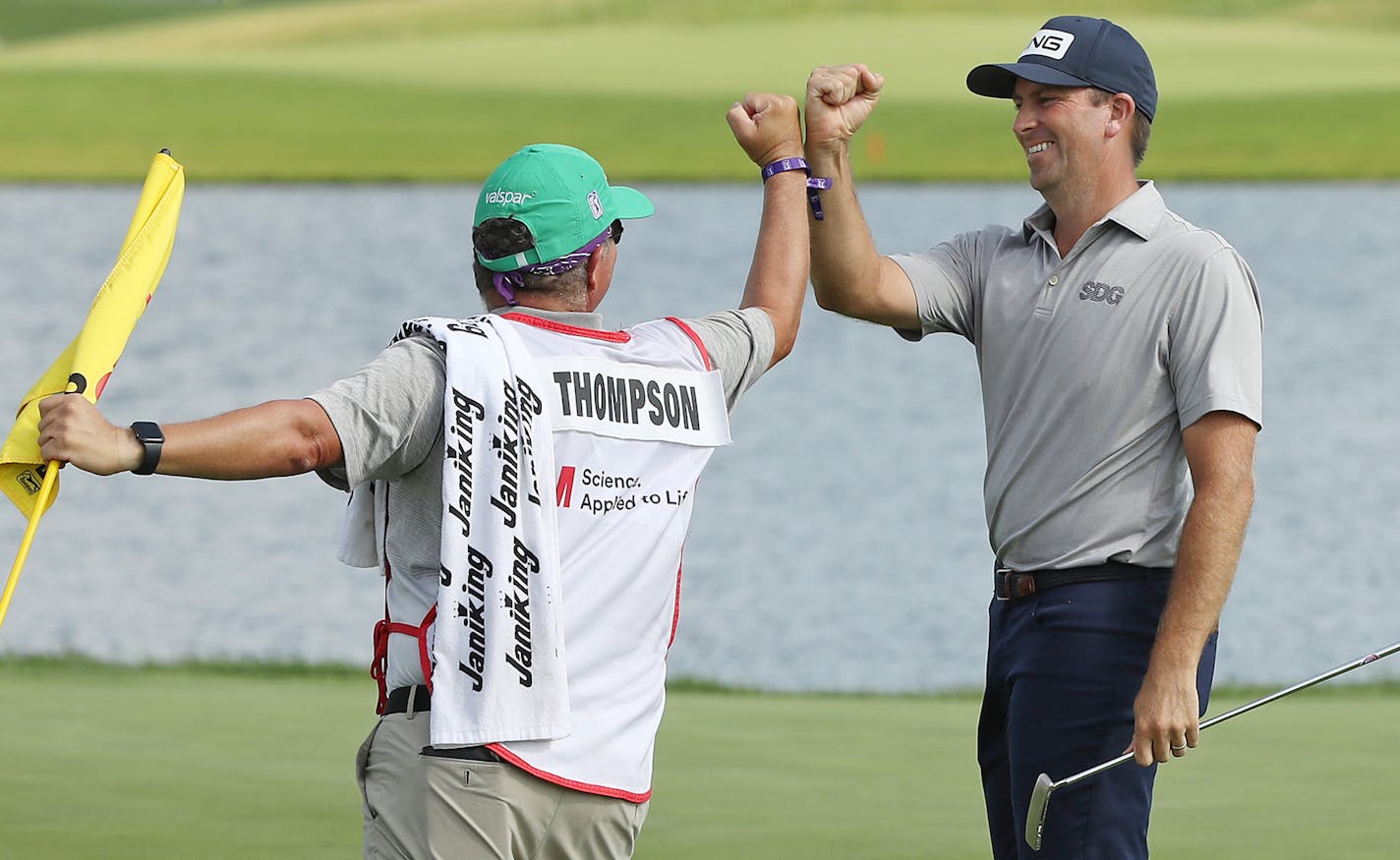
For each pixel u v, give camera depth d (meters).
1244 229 125.62
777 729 25.06
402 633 11.00
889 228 125.44
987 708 14.78
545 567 10.79
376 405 10.59
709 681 32.09
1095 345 13.80
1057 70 13.98
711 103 177.50
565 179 11.43
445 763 10.74
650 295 103.69
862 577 47.81
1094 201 14.16
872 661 38.91
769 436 69.31
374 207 143.50
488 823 10.75
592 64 198.12
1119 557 13.75
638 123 171.00
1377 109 166.38
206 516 55.53
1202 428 13.38
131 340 91.12
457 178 156.88
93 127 173.75
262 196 149.62
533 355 11.09
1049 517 13.95
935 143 159.50
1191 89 176.12
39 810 19.84
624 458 11.23
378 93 186.88
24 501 10.38
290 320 98.31
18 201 145.25
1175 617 13.12
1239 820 19.77
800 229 13.09
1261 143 157.38
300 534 53.34
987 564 49.72
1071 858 13.77
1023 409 14.20
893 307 14.68
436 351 10.93
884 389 78.75
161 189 11.48
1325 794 21.02
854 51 197.50
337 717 25.48
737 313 12.36
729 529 54.25
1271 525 54.53
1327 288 103.38
